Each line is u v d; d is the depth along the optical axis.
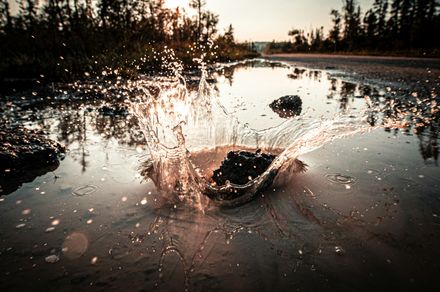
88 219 1.74
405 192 1.93
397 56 21.66
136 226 1.66
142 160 2.62
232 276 1.30
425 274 1.26
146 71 8.48
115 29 14.64
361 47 37.22
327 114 4.16
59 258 1.42
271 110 4.59
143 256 1.43
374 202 1.83
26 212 1.82
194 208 1.84
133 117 4.33
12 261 1.40
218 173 2.24
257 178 2.10
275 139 3.04
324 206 1.81
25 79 7.05
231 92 6.42
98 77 7.74
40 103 5.42
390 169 2.28
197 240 1.54
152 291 1.22
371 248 1.44
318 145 2.81
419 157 2.51
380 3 35.38
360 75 9.41
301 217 1.71
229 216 1.75
